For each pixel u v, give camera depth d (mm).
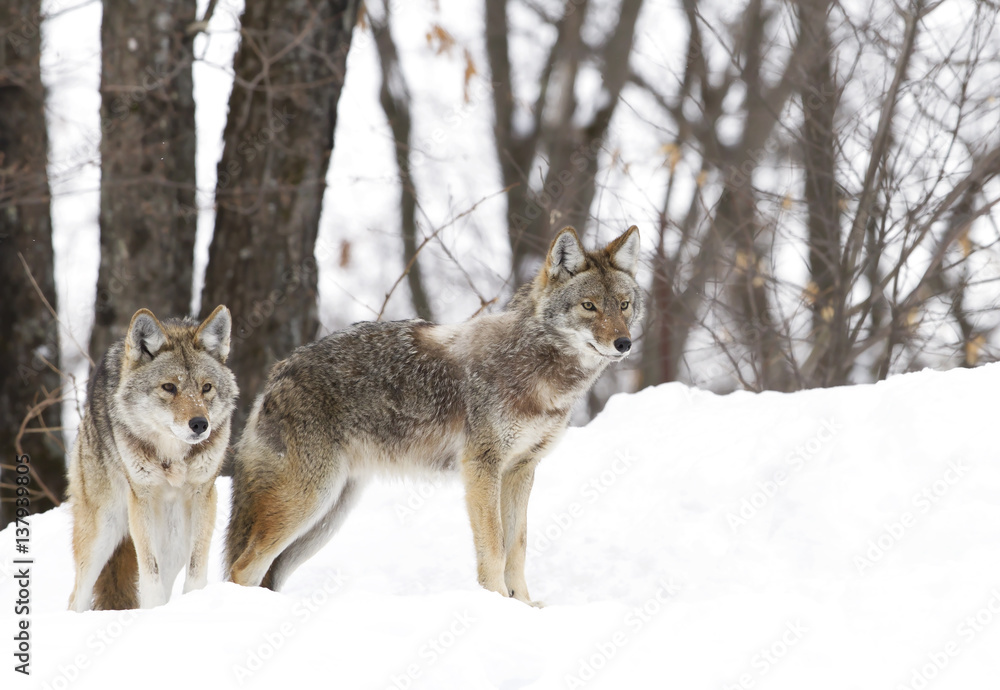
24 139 19453
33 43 19281
